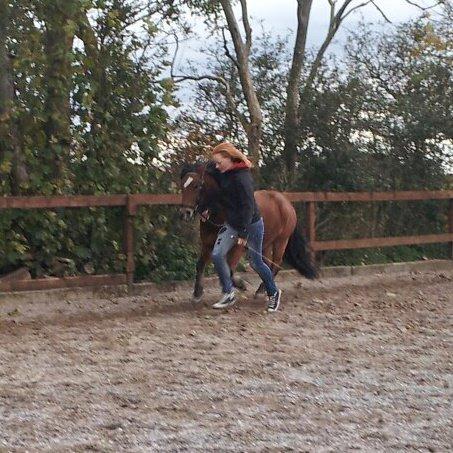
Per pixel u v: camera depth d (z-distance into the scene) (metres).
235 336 10.59
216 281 14.73
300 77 19.94
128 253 14.02
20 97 13.88
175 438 6.53
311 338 10.47
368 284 15.66
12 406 7.44
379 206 18.72
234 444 6.39
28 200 13.08
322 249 16.28
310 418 7.07
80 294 13.44
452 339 10.45
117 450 6.25
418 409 7.37
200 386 8.11
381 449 6.28
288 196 15.74
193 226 14.77
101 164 14.56
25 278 13.33
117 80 14.64
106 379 8.39
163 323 11.51
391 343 10.19
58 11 13.54
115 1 14.75
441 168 19.56
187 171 12.35
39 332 10.87
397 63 20.16
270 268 13.44
